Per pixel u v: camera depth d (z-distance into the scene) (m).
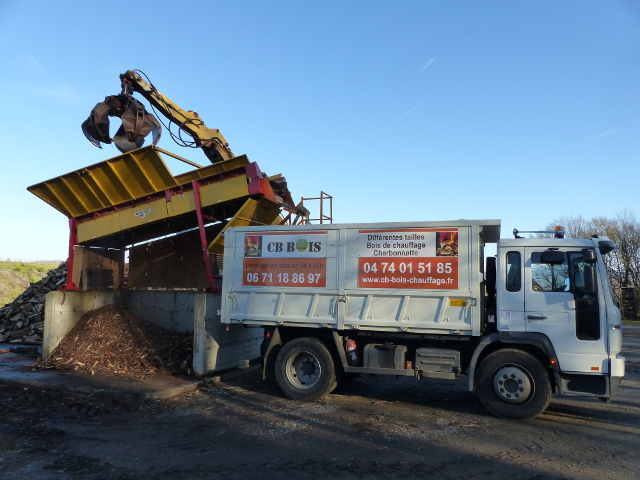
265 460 5.24
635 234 31.78
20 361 10.90
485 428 6.43
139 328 11.09
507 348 6.98
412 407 7.54
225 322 8.59
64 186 11.12
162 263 12.86
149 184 10.67
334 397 8.20
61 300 11.11
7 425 6.42
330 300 7.89
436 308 7.27
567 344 6.65
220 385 8.98
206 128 11.73
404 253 7.49
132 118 10.33
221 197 10.18
